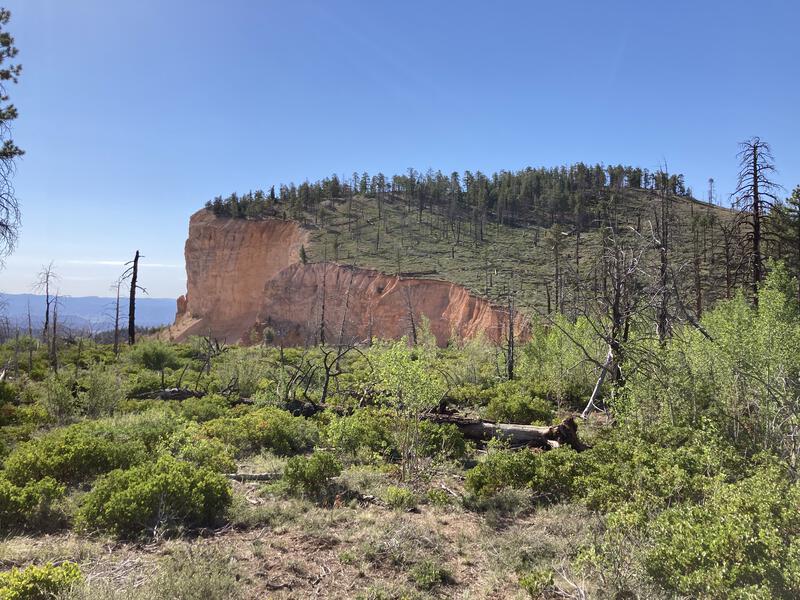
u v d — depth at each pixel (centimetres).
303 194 10475
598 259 1536
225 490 635
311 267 7125
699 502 550
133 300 3359
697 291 2006
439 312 5575
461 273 6019
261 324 7225
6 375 2031
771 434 712
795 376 788
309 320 6438
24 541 536
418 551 532
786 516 404
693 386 912
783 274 1283
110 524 562
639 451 708
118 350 2988
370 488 744
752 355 834
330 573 488
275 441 989
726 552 375
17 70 1418
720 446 679
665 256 1423
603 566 437
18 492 591
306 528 586
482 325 4588
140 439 891
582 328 1662
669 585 400
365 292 6331
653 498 543
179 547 521
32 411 1252
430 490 723
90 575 455
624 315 1363
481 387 1698
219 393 1645
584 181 9200
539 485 709
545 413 1242
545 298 4241
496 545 557
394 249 7519
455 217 9075
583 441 1030
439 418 1080
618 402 1023
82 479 745
